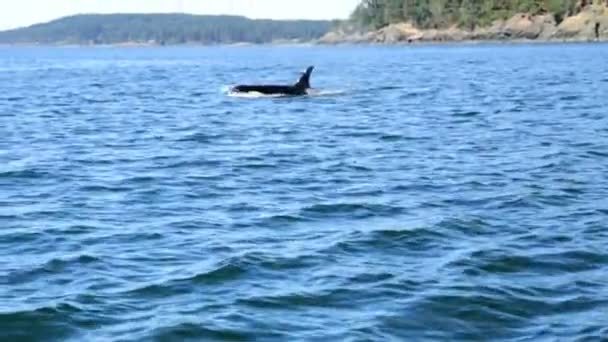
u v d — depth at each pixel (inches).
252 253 1010.7
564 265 972.6
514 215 1231.5
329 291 877.2
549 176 1549.0
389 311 821.9
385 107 3006.9
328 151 1927.9
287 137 2192.4
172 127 2455.7
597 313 815.1
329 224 1182.9
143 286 895.7
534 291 878.4
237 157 1841.8
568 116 2591.0
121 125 2527.1
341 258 1002.7
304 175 1603.1
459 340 754.8
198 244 1068.5
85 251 1035.3
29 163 1758.1
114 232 1139.9
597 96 3307.1
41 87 4517.7
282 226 1173.1
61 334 768.9
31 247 1063.0
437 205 1309.1
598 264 977.5
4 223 1198.3
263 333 766.5
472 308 829.2
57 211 1283.2
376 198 1365.7
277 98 3427.7
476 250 1031.0
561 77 4719.5
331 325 786.2
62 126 2503.7
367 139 2135.8
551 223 1176.8
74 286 897.5
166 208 1302.9
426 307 831.1
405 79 4788.4
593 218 1204.5
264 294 867.4
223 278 922.1
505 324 792.9
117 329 776.3
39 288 892.0
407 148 1964.8
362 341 748.0
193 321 788.6
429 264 978.1
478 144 2011.6
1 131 2362.2
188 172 1644.9
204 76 5565.9
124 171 1660.9
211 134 2267.5
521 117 2598.4
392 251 1035.3
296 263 978.7
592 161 1707.7
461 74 5275.6
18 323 790.5
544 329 777.6
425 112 2812.5
